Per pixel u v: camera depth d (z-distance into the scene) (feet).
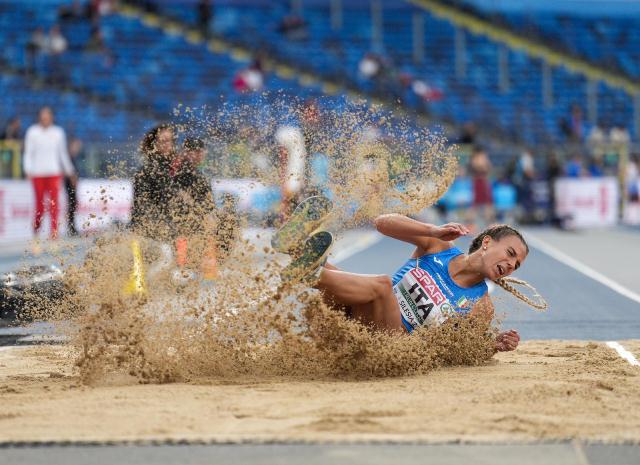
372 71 368.89
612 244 221.66
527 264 168.04
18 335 81.82
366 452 38.52
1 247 205.26
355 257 181.98
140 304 58.39
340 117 66.13
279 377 59.00
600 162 318.45
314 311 59.00
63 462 37.65
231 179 66.69
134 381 56.80
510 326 91.97
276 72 377.71
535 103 389.60
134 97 344.28
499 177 313.94
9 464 37.42
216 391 52.95
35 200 183.21
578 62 409.28
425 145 65.92
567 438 40.47
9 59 353.72
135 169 72.23
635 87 405.39
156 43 376.27
